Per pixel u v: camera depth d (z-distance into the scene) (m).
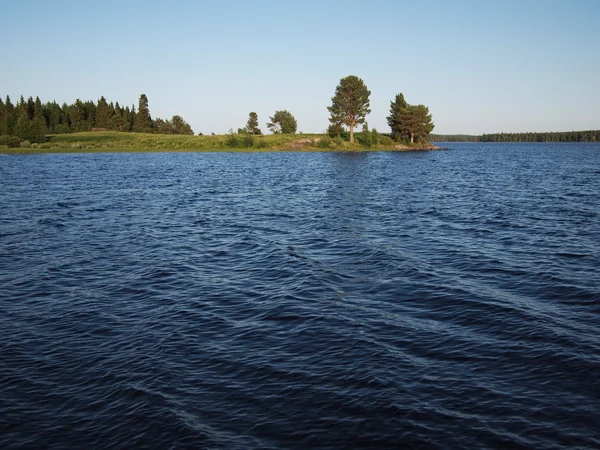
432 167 89.69
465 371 11.83
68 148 141.62
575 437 9.33
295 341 13.66
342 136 180.88
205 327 14.76
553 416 9.98
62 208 38.06
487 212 35.78
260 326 14.77
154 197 45.66
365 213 35.84
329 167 89.06
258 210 37.69
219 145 157.88
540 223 30.81
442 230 29.05
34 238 27.17
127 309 16.36
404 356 12.63
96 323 15.17
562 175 69.31
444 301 16.66
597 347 12.91
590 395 10.72
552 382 11.27
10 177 63.72
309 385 11.25
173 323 15.10
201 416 10.14
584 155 139.62
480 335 13.86
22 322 15.30
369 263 21.64
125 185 55.97
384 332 14.16
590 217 32.66
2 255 23.45
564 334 13.74
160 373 11.91
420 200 43.22
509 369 11.91
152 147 150.50
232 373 11.89
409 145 176.38
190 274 20.34
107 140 169.88
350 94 161.00
